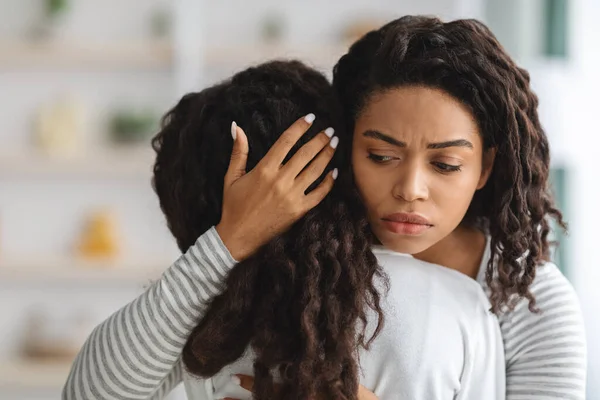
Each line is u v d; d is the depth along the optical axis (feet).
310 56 11.14
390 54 3.10
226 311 3.19
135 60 11.30
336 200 3.25
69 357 11.10
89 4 11.59
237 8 11.73
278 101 3.31
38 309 11.86
